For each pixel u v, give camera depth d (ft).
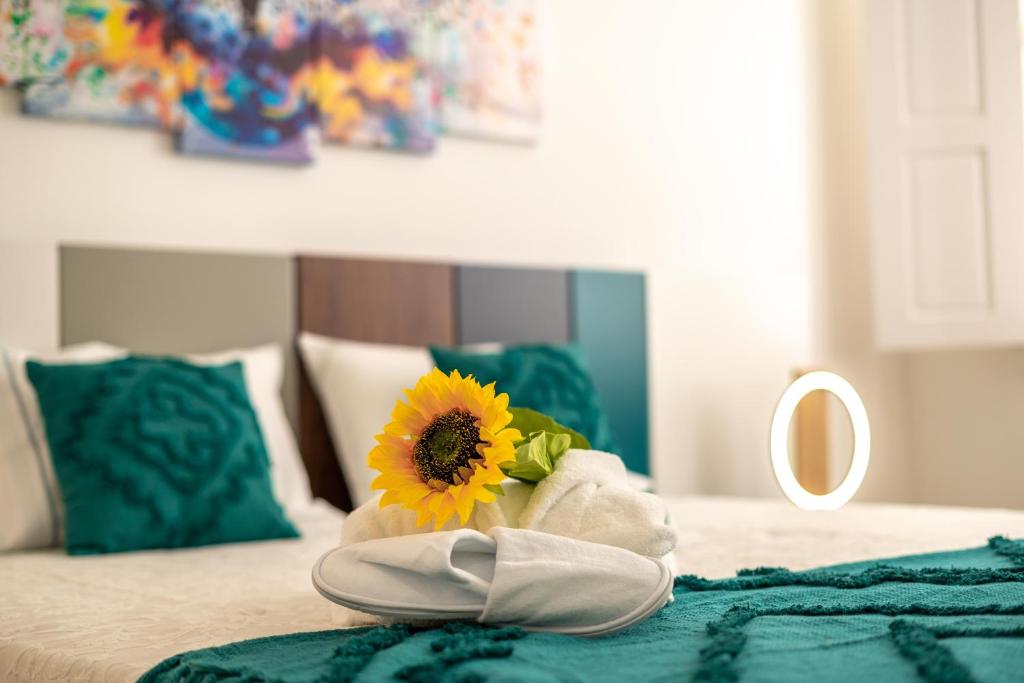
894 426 14.46
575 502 4.28
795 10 13.88
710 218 12.90
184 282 8.97
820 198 14.01
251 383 8.75
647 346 11.72
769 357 13.04
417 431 4.11
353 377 9.14
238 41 9.39
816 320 13.79
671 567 4.94
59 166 8.71
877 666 3.19
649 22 12.46
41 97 8.50
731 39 13.21
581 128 11.87
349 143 10.14
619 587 3.83
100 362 7.57
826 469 12.59
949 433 14.25
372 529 4.28
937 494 14.34
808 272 13.79
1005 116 12.59
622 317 11.55
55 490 7.47
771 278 13.14
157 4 8.99
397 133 10.34
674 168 12.60
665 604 4.19
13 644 4.41
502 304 10.72
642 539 4.14
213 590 5.46
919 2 12.89
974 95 12.73
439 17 10.62
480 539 3.88
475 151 11.08
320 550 7.00
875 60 13.01
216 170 9.46
